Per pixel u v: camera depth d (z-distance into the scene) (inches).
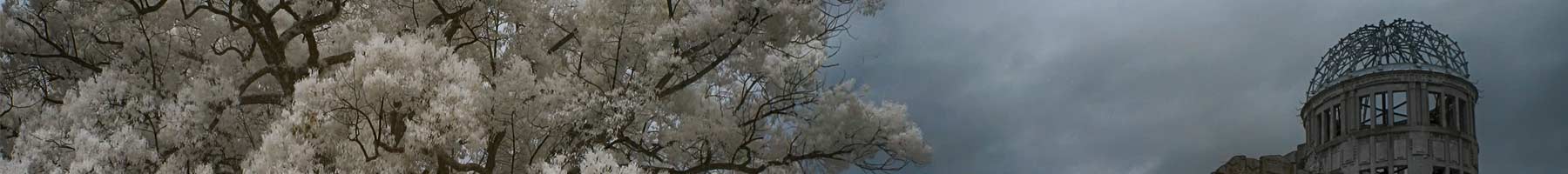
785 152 759.1
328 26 731.4
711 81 748.6
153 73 647.1
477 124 590.2
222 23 699.4
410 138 566.3
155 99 636.7
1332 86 1791.3
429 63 592.7
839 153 757.9
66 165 600.7
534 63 701.3
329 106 574.2
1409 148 1717.5
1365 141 1750.7
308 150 554.6
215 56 695.1
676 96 747.4
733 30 704.4
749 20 706.2
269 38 688.4
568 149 619.8
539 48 705.6
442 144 575.8
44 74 703.1
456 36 748.6
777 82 731.4
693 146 730.8
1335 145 1779.0
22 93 658.8
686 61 694.5
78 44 689.6
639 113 669.9
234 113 645.9
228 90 645.9
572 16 717.3
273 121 617.0
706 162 717.9
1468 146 1731.1
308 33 691.4
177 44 685.3
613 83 662.5
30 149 597.6
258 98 685.9
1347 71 1813.5
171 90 665.6
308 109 570.6
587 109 635.5
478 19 733.3
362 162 569.9
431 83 584.7
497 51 722.2
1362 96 1770.4
